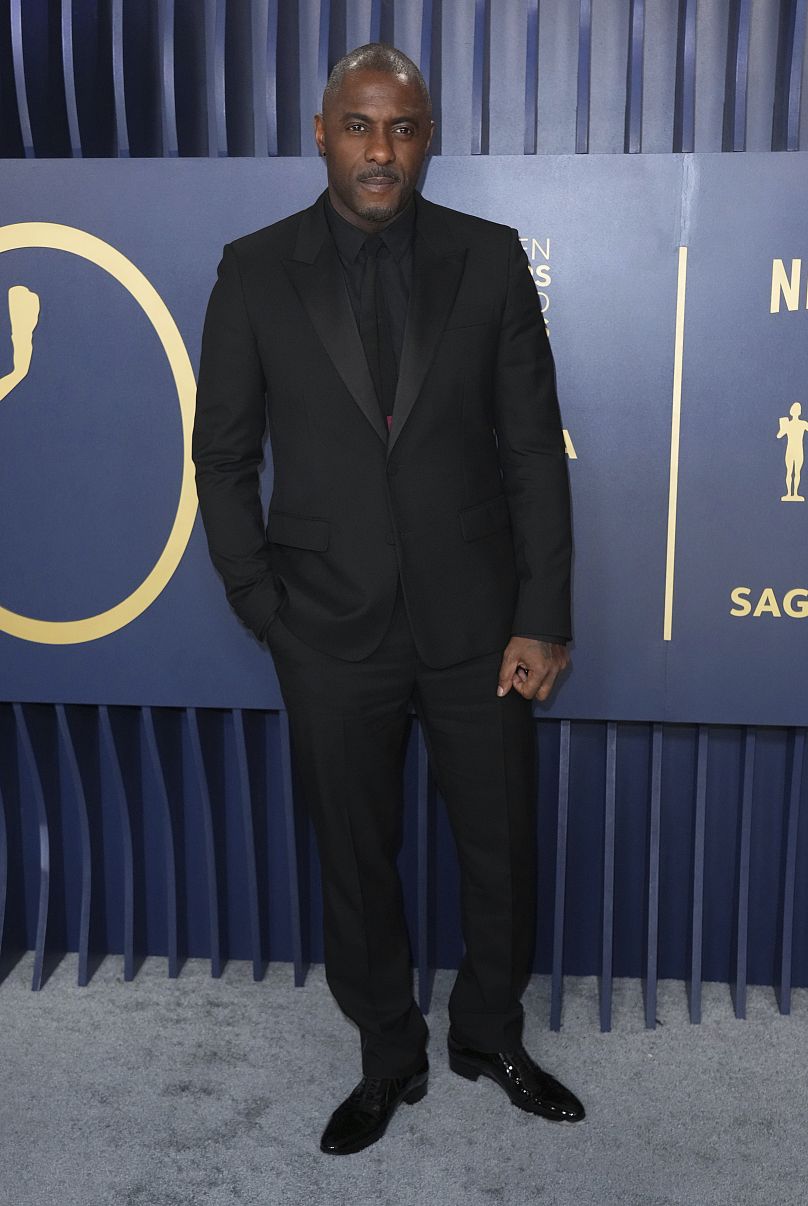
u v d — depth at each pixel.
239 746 2.38
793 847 2.32
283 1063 2.18
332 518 1.78
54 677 2.35
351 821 1.88
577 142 2.18
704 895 2.45
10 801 2.52
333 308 1.74
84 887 2.46
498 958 1.97
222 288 1.82
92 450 2.25
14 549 2.30
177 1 2.20
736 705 2.22
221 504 1.82
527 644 1.81
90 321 2.21
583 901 2.49
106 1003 2.39
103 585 2.30
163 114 2.24
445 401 1.76
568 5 2.27
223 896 2.54
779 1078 2.13
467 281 1.77
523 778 1.92
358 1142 1.92
